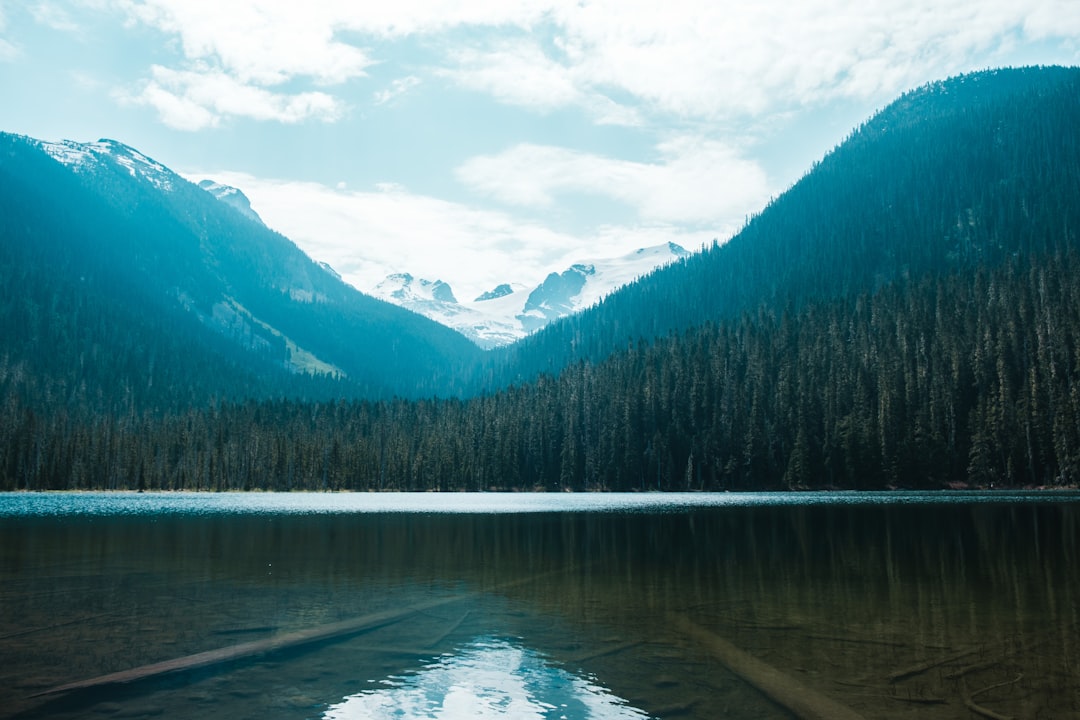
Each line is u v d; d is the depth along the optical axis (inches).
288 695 669.9
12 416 6456.7
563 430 6461.6
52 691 681.0
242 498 5177.2
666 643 831.1
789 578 1259.8
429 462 6609.3
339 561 1540.4
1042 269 6033.5
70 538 2016.5
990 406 4650.6
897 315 6363.2
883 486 4884.4
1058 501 3427.7
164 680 714.2
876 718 586.2
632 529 2251.5
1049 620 907.4
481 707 634.8
